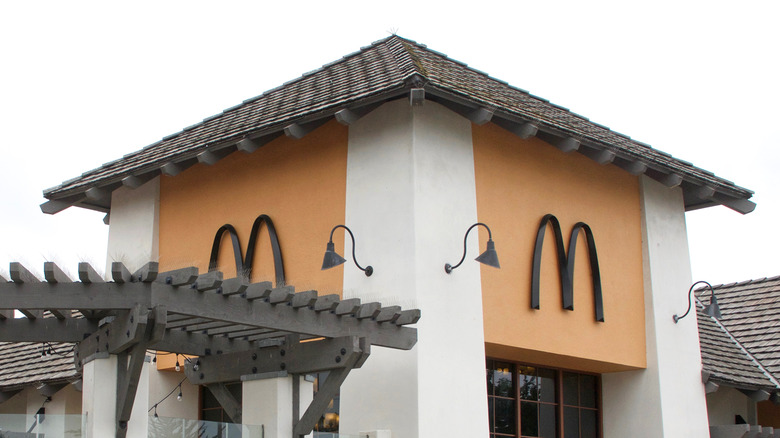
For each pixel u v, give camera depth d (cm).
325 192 1162
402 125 1095
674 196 1469
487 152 1184
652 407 1345
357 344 881
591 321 1284
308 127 1111
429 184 1085
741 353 1623
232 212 1270
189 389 1320
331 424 1133
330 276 1129
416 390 1012
